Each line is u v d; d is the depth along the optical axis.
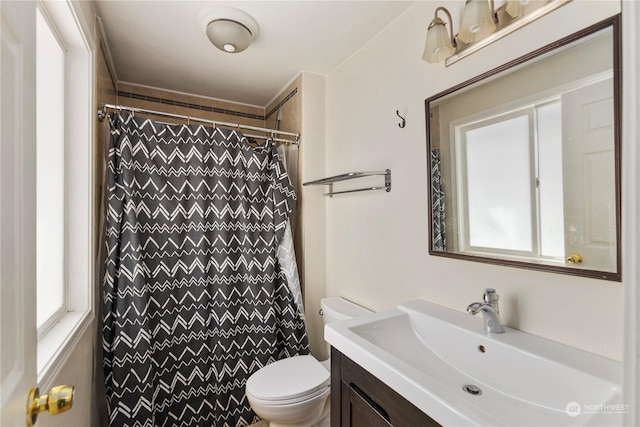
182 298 1.68
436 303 1.29
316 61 1.97
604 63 0.79
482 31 1.05
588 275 0.81
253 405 1.39
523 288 0.98
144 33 1.67
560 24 0.88
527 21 0.95
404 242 1.47
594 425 0.60
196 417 1.67
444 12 1.26
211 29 1.52
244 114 2.75
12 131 0.48
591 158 0.81
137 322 1.46
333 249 2.07
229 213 1.85
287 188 2.04
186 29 1.63
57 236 1.16
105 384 1.44
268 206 1.98
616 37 0.77
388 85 1.58
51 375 0.83
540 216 0.93
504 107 1.03
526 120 0.96
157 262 1.61
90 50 1.27
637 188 0.30
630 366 0.30
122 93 2.29
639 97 0.29
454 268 1.22
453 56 1.20
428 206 1.30
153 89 2.40
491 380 0.92
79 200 1.25
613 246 0.77
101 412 1.49
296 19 1.55
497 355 0.91
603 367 0.75
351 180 1.88
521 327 0.99
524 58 0.96
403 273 1.47
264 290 1.92
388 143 1.57
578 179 0.84
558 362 0.78
